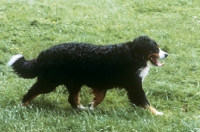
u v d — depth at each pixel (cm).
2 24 784
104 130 474
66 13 868
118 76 516
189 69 643
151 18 883
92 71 512
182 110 539
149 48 511
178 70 634
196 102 553
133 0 1002
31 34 754
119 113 509
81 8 918
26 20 804
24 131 470
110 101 554
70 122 482
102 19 845
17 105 522
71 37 749
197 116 519
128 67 513
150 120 493
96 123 481
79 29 785
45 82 512
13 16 823
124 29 802
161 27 824
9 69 617
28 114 500
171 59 666
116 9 922
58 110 520
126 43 520
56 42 720
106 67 511
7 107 518
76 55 509
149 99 561
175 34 784
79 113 511
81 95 563
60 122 484
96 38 745
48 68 510
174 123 490
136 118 500
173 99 564
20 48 695
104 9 916
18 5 895
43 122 487
